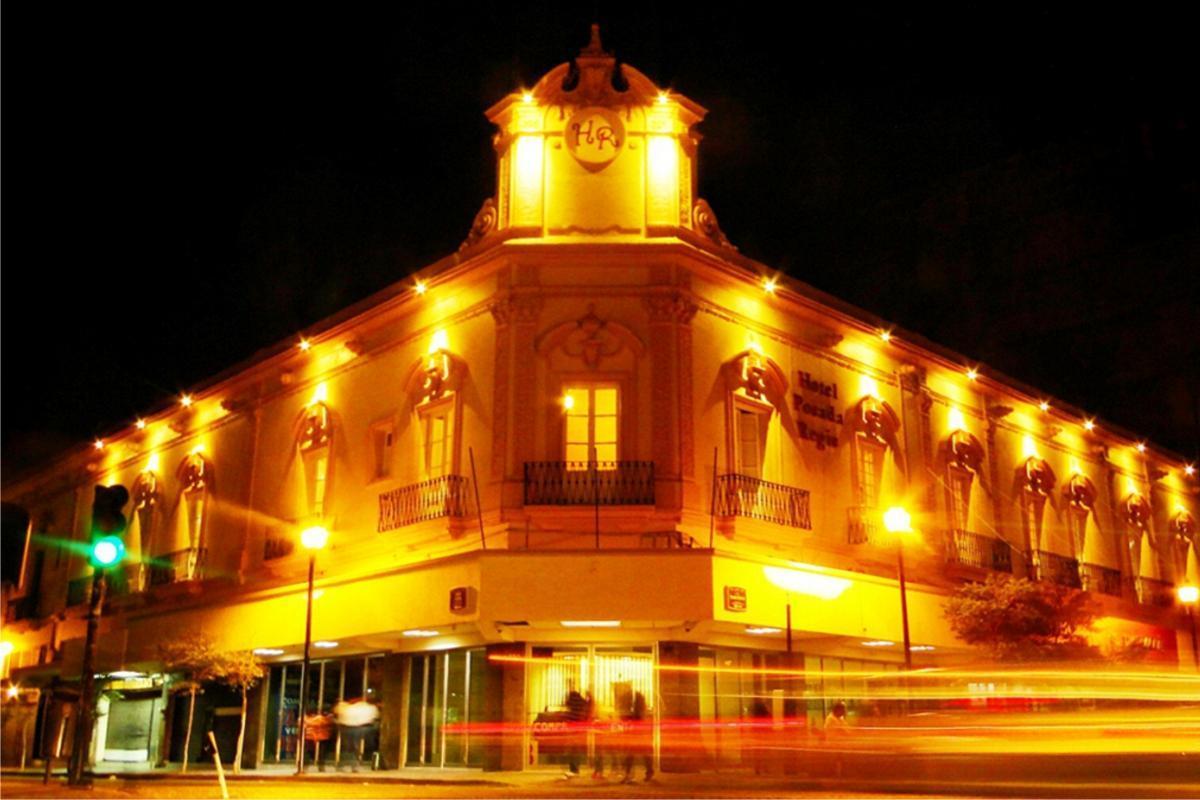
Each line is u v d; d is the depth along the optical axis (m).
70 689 29.44
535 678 20.31
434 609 19.95
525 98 22.47
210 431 30.52
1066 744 15.48
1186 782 14.01
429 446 23.02
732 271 22.56
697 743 19.80
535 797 14.90
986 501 28.70
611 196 21.97
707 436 21.44
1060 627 23.34
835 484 24.31
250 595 25.59
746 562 19.83
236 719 26.73
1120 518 34.81
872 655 24.83
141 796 15.82
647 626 19.83
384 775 20.36
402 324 24.34
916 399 27.30
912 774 17.34
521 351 21.22
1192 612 30.50
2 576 6.83
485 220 22.84
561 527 20.23
